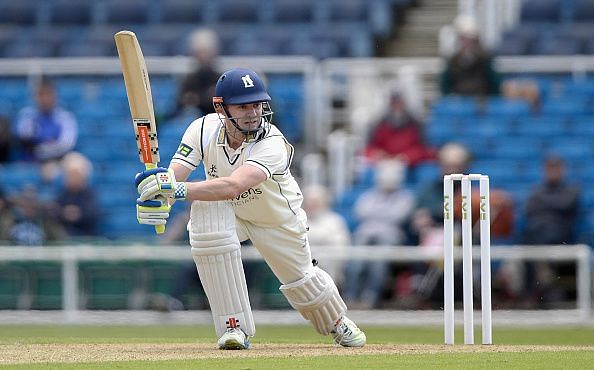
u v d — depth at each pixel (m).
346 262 40.97
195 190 20.41
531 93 51.88
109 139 52.22
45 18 62.09
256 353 21.30
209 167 22.03
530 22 58.72
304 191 45.62
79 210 44.44
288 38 56.56
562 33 56.25
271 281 40.97
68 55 58.59
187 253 41.47
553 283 40.53
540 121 50.72
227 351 21.84
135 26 61.00
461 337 33.03
